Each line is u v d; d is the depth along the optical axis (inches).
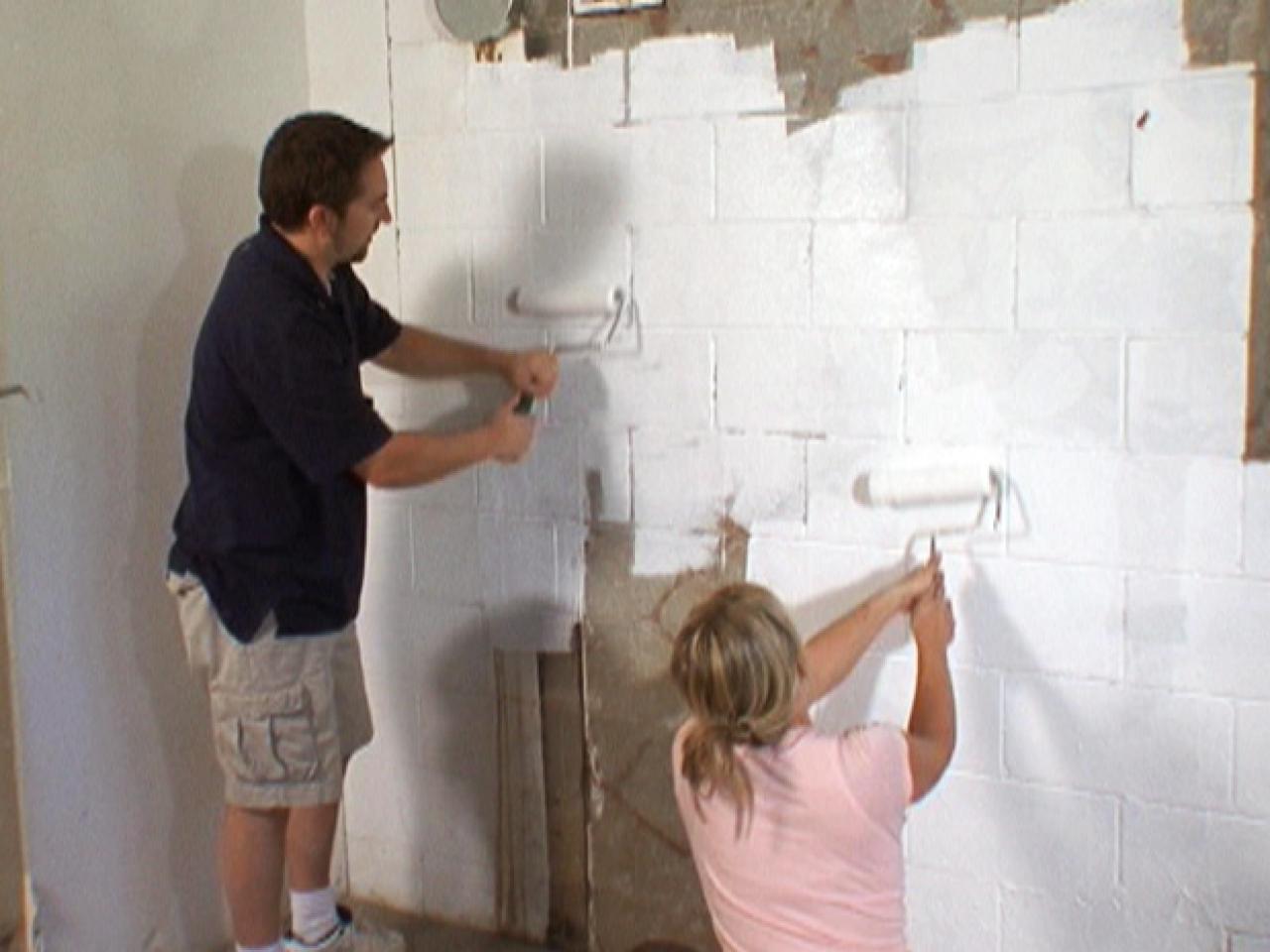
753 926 69.3
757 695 68.2
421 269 102.0
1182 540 79.7
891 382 86.5
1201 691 80.5
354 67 102.1
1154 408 79.3
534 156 96.1
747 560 93.0
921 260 84.5
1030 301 81.7
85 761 90.6
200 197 96.8
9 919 84.4
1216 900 81.8
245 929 92.1
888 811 69.4
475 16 95.1
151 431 94.2
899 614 86.0
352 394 82.2
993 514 84.7
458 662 105.3
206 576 85.6
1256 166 74.9
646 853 100.3
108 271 90.0
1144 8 76.3
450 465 85.4
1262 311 75.9
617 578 98.0
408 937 106.9
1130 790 83.3
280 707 85.7
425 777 108.5
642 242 93.1
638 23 91.0
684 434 93.9
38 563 86.0
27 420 84.8
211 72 96.8
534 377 94.6
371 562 107.6
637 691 98.5
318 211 82.0
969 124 81.8
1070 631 83.5
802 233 87.7
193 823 100.2
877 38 83.7
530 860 104.9
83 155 87.7
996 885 88.1
